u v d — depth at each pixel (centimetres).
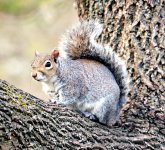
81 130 920
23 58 2453
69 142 887
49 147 859
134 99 1079
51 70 1026
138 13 1107
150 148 985
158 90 1080
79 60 1067
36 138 851
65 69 1038
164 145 1002
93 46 1083
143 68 1095
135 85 1094
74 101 1038
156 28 1098
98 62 1071
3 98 843
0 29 2670
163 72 1086
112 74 1060
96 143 922
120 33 1130
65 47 1098
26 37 2598
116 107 1027
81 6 1188
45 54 1046
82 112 1033
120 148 946
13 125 833
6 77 2291
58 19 2566
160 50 1092
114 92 1022
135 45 1105
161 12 1101
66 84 1037
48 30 2586
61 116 909
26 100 877
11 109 841
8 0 2814
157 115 1055
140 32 1105
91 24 1099
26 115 854
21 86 2223
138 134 1005
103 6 1148
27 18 2688
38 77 1020
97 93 1027
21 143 834
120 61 1066
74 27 1102
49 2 2614
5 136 823
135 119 1046
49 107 909
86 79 1037
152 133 1017
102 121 1016
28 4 2741
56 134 879
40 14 2628
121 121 1038
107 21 1142
